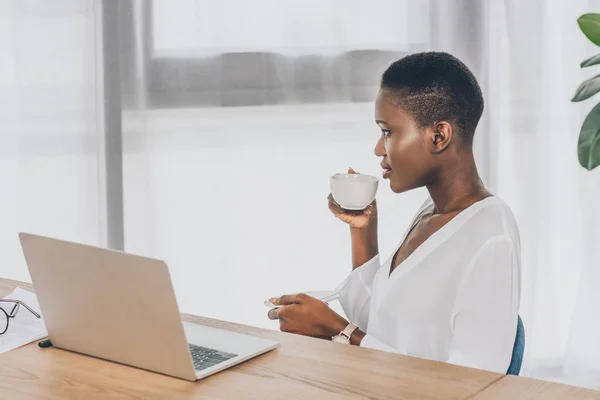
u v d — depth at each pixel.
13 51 2.57
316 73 2.71
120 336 1.17
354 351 1.25
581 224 2.80
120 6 2.60
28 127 2.61
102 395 1.08
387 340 1.62
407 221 2.79
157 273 1.07
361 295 1.85
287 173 2.74
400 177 1.68
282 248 2.77
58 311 1.24
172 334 1.11
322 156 2.75
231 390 1.09
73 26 2.59
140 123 2.65
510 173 2.79
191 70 2.65
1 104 2.59
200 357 1.20
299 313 1.64
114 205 2.67
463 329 1.50
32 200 2.64
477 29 2.73
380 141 1.75
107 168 2.65
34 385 1.12
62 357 1.24
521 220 2.80
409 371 1.16
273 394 1.07
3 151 2.61
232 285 2.77
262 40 2.67
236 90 2.68
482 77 2.74
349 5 2.70
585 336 2.79
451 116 1.61
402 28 2.73
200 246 2.74
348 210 1.87
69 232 2.67
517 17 2.73
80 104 2.62
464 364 1.47
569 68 2.75
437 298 1.56
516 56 2.74
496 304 1.48
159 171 2.68
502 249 1.49
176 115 2.67
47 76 2.59
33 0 2.56
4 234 2.65
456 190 1.64
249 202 2.74
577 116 2.78
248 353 1.22
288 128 2.72
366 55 2.72
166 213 2.71
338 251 2.80
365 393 1.07
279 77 2.69
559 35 2.74
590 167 2.04
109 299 1.15
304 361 1.20
